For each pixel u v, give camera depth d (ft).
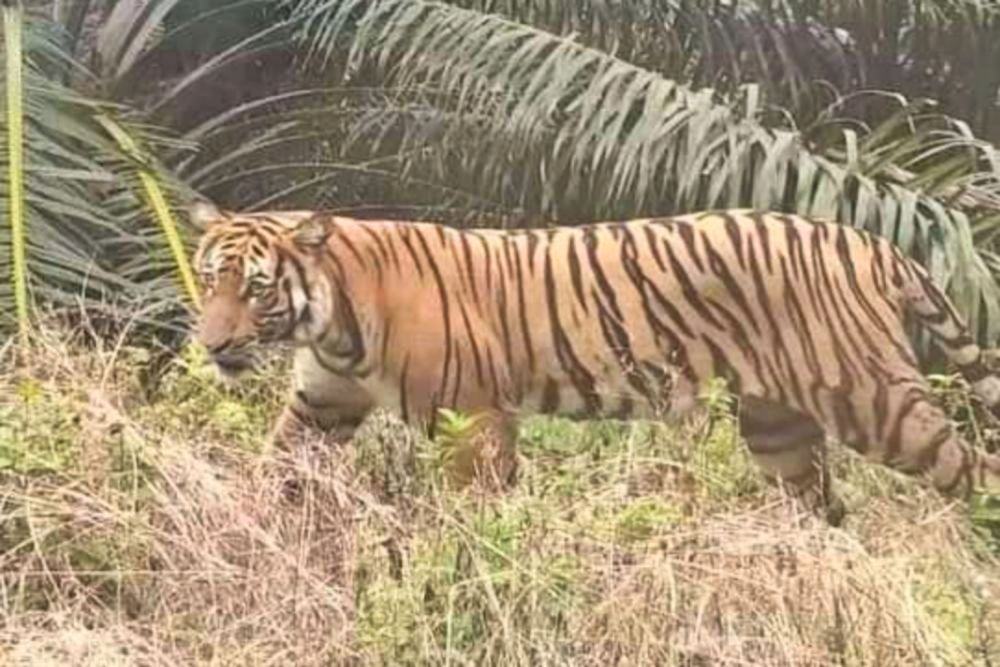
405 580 30.63
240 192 51.85
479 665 29.68
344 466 34.24
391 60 50.75
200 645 30.07
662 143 45.32
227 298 36.65
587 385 37.27
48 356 37.29
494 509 32.45
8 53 45.80
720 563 30.71
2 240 43.39
